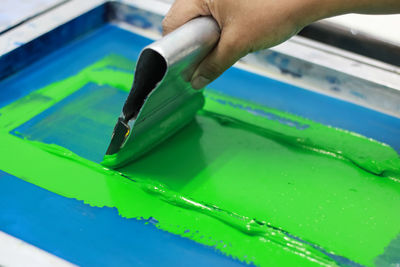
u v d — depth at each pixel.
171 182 0.83
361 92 1.02
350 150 0.92
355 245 0.75
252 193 0.82
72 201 0.78
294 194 0.83
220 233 0.75
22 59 1.03
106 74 1.07
